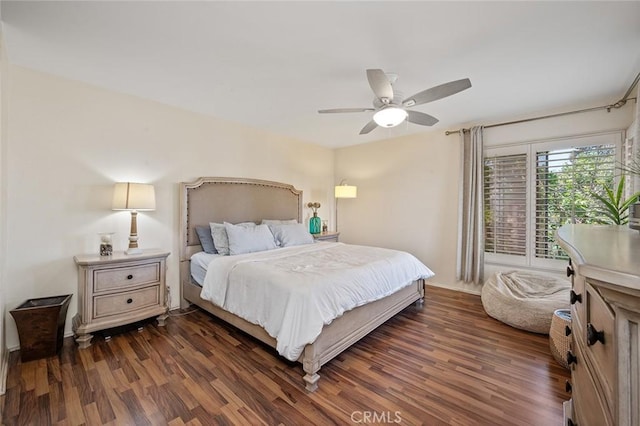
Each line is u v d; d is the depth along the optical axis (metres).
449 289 4.01
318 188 5.20
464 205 3.81
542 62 2.21
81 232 2.62
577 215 3.08
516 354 2.25
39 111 2.39
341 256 3.00
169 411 1.62
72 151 2.57
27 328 2.09
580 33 1.83
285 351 1.88
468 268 3.76
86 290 2.35
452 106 3.16
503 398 1.74
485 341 2.48
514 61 2.19
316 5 1.59
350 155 5.27
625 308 0.56
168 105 3.19
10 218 2.25
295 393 1.79
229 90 2.78
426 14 1.66
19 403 1.67
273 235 3.79
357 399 1.74
